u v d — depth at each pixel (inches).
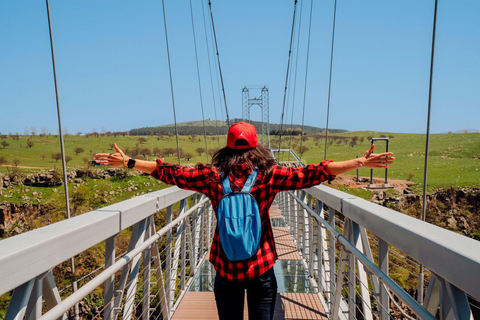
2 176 1846.7
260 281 62.5
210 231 231.0
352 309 89.7
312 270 161.3
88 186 2071.9
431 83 101.3
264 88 1740.9
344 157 3969.0
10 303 47.8
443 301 45.2
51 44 115.7
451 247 41.6
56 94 113.7
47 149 3732.8
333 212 112.9
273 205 488.1
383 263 67.7
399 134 5861.2
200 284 167.2
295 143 5285.4
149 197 99.0
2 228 1524.4
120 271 83.5
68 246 56.1
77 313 64.0
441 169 2765.7
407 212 1788.9
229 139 64.7
